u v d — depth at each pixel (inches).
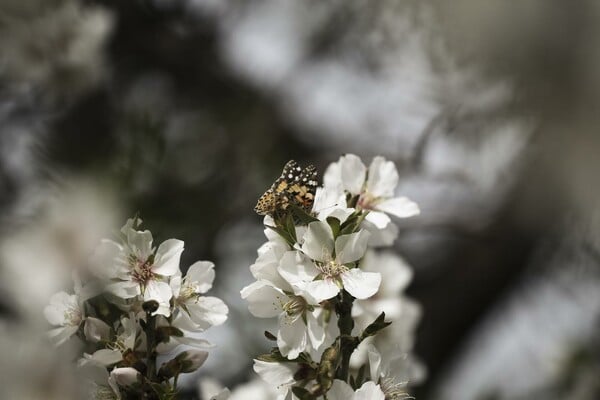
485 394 59.2
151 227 45.3
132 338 31.6
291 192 31.5
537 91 59.2
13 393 31.2
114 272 31.6
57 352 31.7
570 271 62.2
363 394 30.8
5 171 48.8
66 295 31.9
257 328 49.3
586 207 61.4
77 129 53.2
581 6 56.7
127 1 64.7
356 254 31.3
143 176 45.9
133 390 31.2
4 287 32.4
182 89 65.1
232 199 53.9
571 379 58.8
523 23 57.9
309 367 31.3
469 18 60.0
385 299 40.7
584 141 59.1
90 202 33.2
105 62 61.0
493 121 62.9
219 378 47.7
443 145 65.3
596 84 57.6
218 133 59.5
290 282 31.0
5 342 31.6
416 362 41.6
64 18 59.8
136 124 46.7
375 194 33.5
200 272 32.3
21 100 57.9
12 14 58.9
